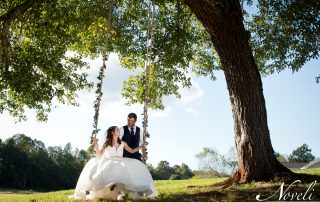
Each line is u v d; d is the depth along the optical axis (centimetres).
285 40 1545
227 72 1166
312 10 1403
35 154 9781
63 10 1395
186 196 923
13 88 1334
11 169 8606
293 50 1555
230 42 1144
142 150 892
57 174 9825
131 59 1697
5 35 1124
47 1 1298
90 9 1495
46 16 1355
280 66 1599
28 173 9062
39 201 893
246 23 1680
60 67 1442
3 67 1293
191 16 1658
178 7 1545
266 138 1134
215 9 1112
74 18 1423
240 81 1143
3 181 8469
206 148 6419
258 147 1117
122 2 1580
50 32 1393
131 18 1612
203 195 926
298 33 1488
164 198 844
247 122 1130
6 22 1107
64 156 10519
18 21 1294
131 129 944
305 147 10206
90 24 1509
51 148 10550
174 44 1568
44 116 1520
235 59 1145
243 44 1152
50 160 10012
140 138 948
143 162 887
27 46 1405
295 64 1548
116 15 1580
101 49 1609
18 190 8025
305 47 1507
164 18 1605
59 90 1484
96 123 880
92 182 817
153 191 871
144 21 1625
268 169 1105
